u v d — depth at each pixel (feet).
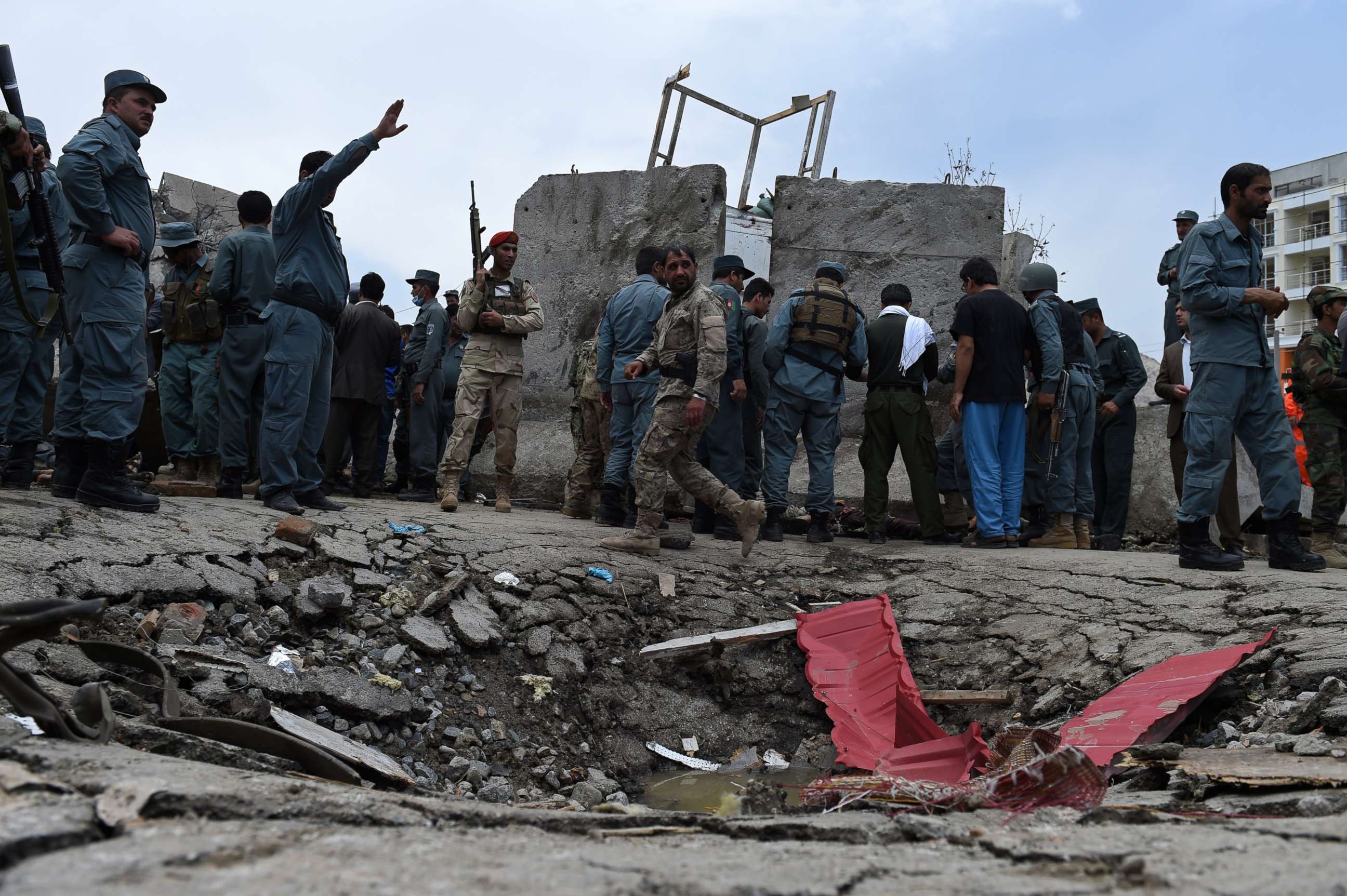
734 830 6.23
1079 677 14.01
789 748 15.02
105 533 14.46
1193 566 17.34
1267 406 17.34
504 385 23.91
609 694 15.11
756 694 15.88
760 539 22.56
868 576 19.80
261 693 11.76
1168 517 27.04
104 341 16.08
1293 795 7.83
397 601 15.16
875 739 14.20
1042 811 7.02
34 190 14.30
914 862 5.25
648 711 15.15
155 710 10.26
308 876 4.37
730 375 22.75
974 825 6.32
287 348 18.97
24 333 16.88
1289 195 174.19
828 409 22.75
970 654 15.81
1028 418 22.99
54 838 4.69
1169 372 24.61
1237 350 17.12
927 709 14.70
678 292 19.29
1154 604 15.72
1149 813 6.85
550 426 31.94
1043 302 22.54
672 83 39.55
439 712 13.48
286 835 5.08
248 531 16.29
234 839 4.91
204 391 22.12
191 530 15.69
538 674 14.92
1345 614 13.60
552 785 13.15
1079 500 23.54
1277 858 5.19
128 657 10.07
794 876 4.79
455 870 4.64
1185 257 17.51
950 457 25.49
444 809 6.15
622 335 23.03
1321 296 20.33
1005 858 5.40
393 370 30.07
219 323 21.97
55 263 14.48
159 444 26.05
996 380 21.90
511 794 12.55
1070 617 15.93
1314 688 11.81
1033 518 23.66
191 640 12.61
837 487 28.89
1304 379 20.01
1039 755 9.21
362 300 26.43
